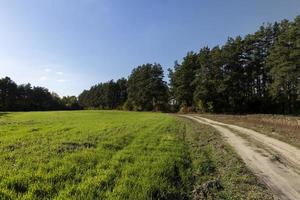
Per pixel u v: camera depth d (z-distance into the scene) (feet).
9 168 36.17
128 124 113.80
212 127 121.49
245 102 280.92
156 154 49.49
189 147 63.00
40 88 528.63
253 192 33.60
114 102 528.22
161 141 67.46
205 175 39.81
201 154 54.70
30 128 88.94
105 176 33.35
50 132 78.13
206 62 291.17
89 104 584.40
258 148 65.41
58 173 33.99
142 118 167.53
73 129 87.92
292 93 224.74
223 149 62.54
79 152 47.57
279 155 57.41
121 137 69.56
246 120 155.43
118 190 29.19
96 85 618.03
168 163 42.09
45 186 29.37
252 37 278.67
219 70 280.31
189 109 312.50
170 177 36.22
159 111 371.15
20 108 449.48
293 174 42.93
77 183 31.22
